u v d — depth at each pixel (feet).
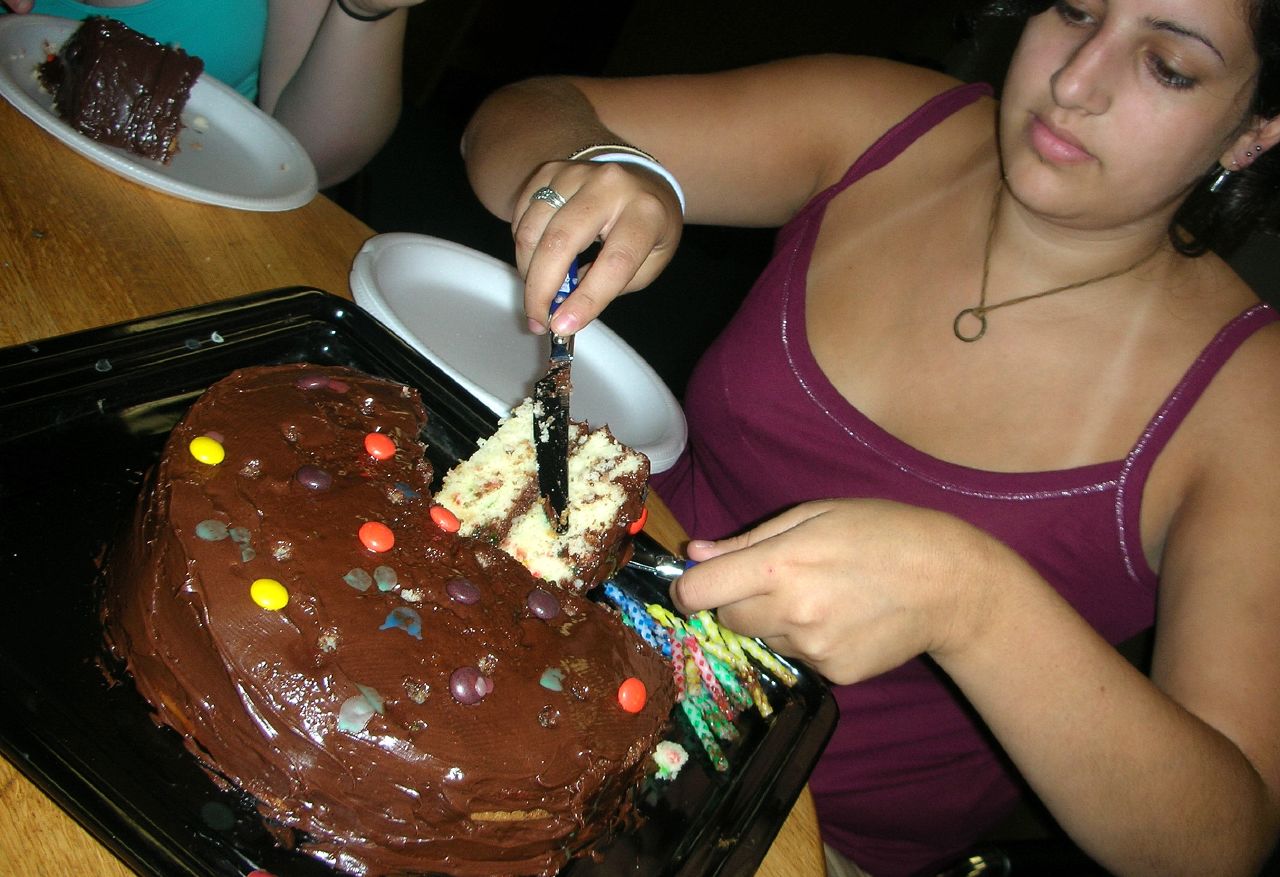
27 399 3.71
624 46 18.44
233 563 3.18
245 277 4.93
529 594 3.74
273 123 6.01
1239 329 4.67
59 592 3.30
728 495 5.85
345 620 3.21
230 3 6.97
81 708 3.01
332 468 3.72
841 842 5.60
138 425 3.92
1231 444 4.46
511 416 4.21
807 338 5.36
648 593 4.45
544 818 3.26
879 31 17.99
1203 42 3.52
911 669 5.29
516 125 5.66
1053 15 4.12
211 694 3.06
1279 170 4.21
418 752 3.05
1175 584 4.39
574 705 3.45
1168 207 4.37
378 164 13.57
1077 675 3.70
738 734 4.08
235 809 3.01
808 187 6.18
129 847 2.65
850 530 3.55
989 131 5.40
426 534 3.71
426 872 3.21
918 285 5.19
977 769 5.43
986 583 3.65
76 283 4.33
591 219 3.55
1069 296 4.78
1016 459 4.85
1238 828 3.80
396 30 6.95
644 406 5.75
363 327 4.73
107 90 5.08
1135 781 3.67
